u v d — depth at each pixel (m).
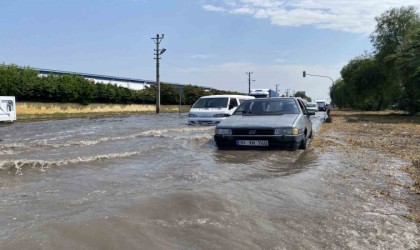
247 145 7.18
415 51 29.55
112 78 64.50
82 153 6.20
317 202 3.59
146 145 7.46
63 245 2.25
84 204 3.13
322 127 15.62
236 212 3.11
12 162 5.00
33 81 31.72
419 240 2.73
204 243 2.45
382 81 39.25
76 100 37.03
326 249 2.49
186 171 4.73
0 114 18.05
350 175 4.95
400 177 4.90
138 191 3.62
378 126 16.53
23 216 2.76
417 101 32.88
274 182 4.30
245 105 9.00
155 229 2.63
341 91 64.19
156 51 41.53
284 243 2.54
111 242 2.35
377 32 38.41
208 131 11.23
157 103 41.31
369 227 2.95
